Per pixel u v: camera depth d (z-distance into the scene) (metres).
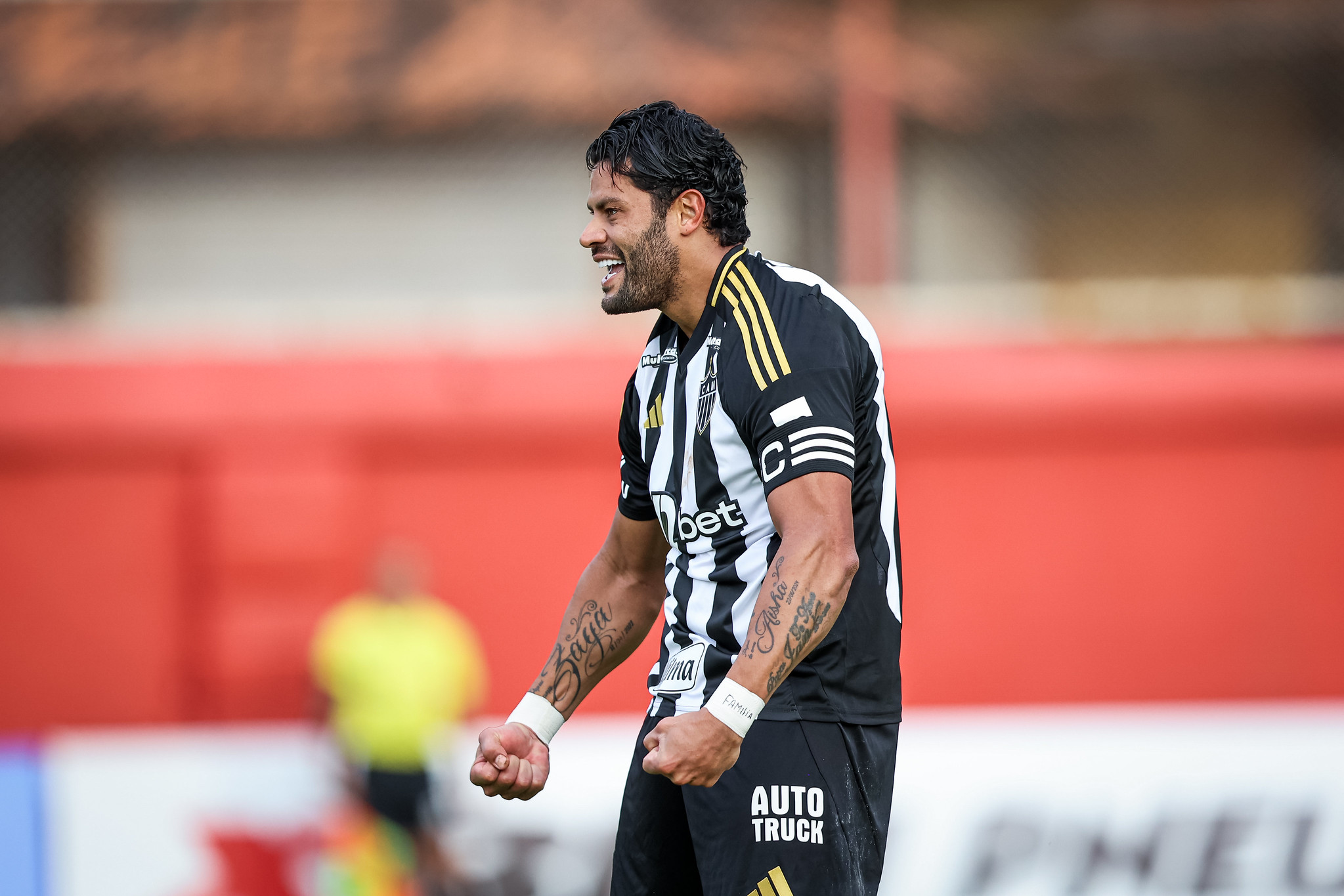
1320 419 29.17
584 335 30.33
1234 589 29.17
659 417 8.30
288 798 22.89
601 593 9.15
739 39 35.34
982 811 21.05
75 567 29.12
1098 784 21.19
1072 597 29.25
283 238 34.81
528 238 34.97
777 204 33.84
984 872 20.95
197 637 29.19
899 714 8.14
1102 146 35.50
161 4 36.72
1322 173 35.53
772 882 7.70
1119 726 21.28
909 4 36.25
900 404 29.34
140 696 29.05
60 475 29.20
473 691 25.53
